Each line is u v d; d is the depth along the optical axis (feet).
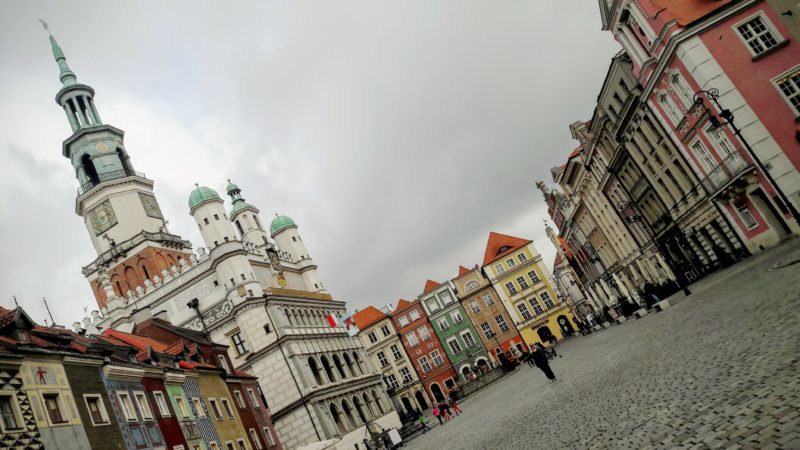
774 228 120.98
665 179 155.63
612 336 127.54
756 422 28.50
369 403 231.71
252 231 274.36
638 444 34.19
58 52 279.28
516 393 121.60
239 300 200.03
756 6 116.57
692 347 56.70
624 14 137.18
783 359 36.76
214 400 128.06
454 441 93.25
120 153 271.28
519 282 329.72
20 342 75.25
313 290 268.00
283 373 193.36
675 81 127.75
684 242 162.09
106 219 250.37
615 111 169.89
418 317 336.90
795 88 113.29
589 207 237.45
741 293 75.61
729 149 120.37
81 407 78.95
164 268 228.02
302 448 132.67
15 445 63.98
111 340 124.88
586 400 59.88
